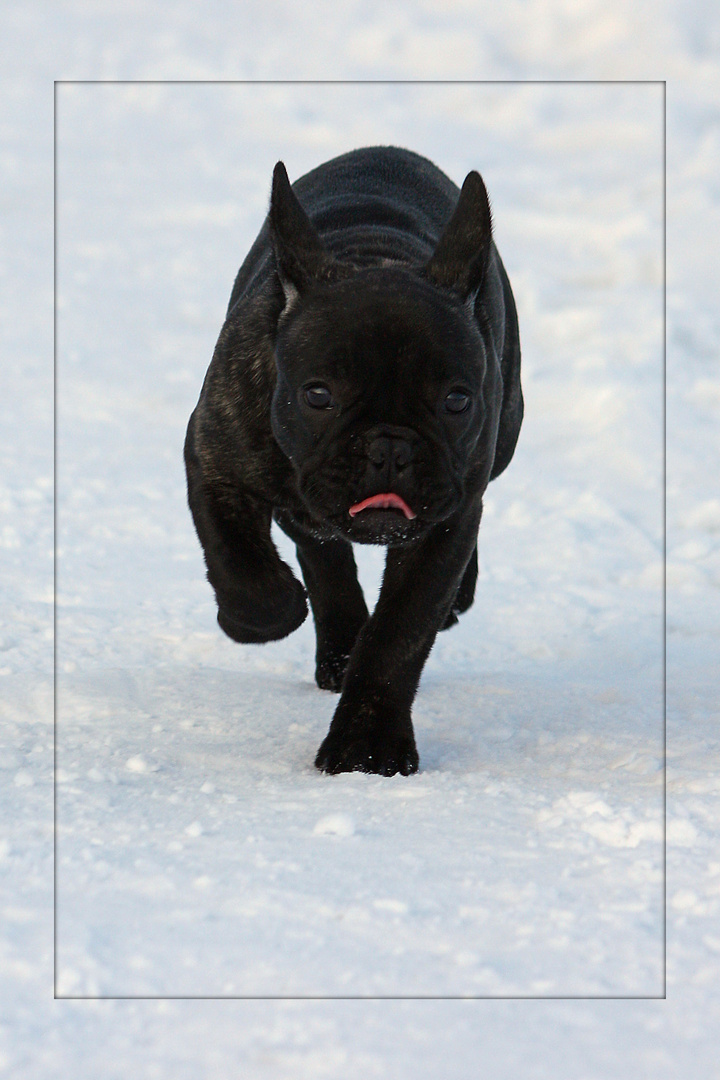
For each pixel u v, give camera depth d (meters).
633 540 16.69
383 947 5.23
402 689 8.63
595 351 23.84
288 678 11.52
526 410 21.73
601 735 9.54
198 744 8.94
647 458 19.73
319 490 7.75
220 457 8.84
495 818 7.18
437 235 10.40
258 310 8.73
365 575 15.08
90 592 13.79
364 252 9.20
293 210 8.36
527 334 25.11
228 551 8.80
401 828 6.92
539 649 12.87
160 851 6.30
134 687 10.36
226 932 5.29
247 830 6.75
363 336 7.71
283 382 8.08
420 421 7.70
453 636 13.28
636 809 7.34
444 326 7.84
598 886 6.08
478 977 4.98
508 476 19.23
